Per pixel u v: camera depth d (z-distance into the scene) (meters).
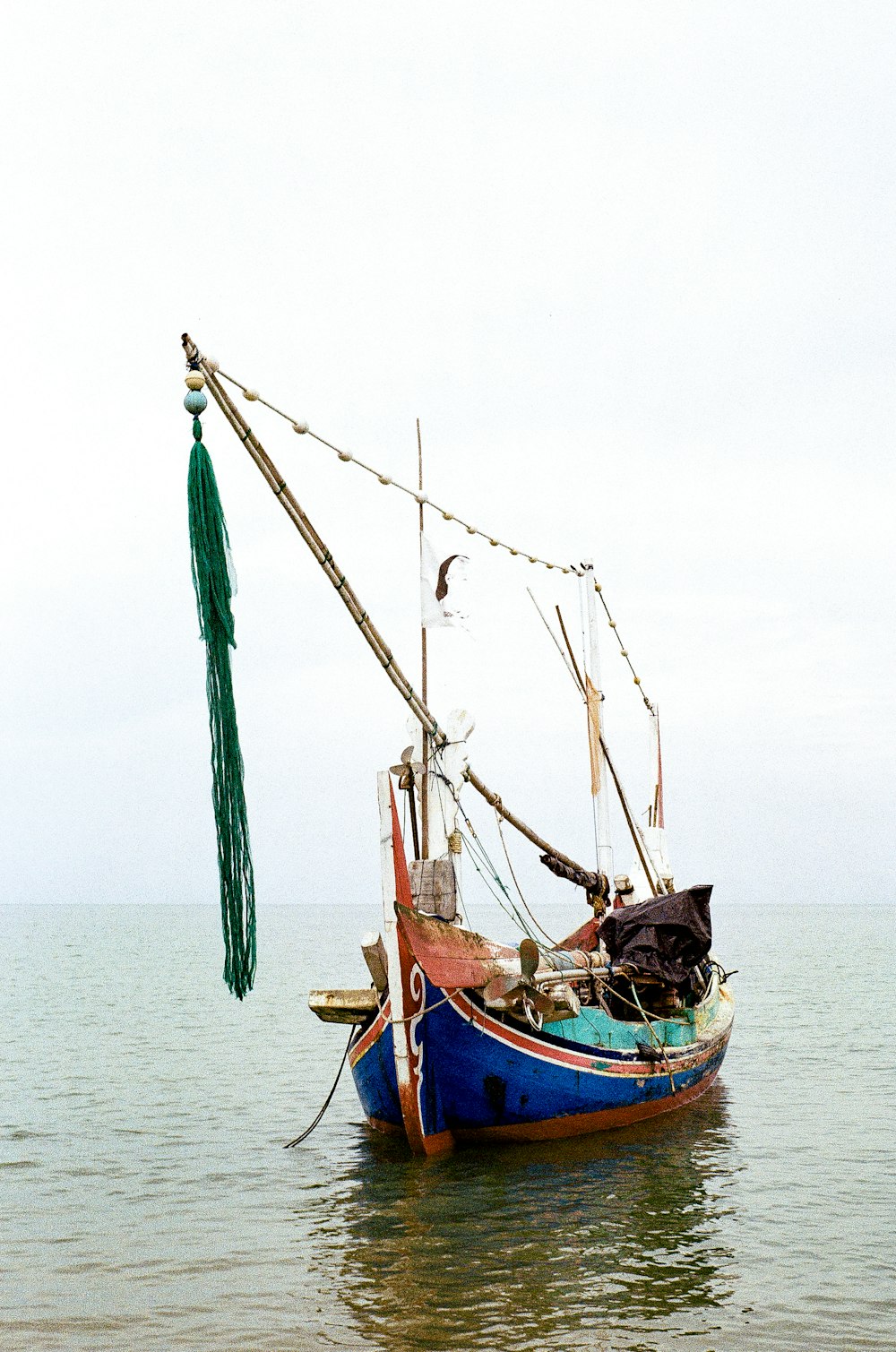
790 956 74.44
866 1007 38.47
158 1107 20.38
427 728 16.17
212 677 10.09
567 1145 15.98
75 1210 13.63
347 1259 11.50
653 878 24.34
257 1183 14.75
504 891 16.92
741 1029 31.81
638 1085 17.09
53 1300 10.62
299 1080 23.39
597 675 23.09
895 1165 15.41
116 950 82.31
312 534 12.35
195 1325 9.95
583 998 16.84
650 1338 9.58
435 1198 13.45
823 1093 21.30
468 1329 9.76
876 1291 10.67
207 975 55.31
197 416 10.36
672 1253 11.62
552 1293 10.53
